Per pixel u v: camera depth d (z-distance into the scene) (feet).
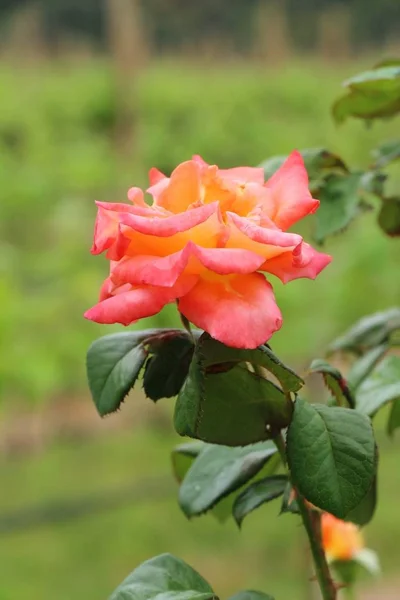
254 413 2.45
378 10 29.48
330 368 2.54
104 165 19.90
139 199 2.34
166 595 2.46
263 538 9.82
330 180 2.98
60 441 13.38
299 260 2.26
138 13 23.07
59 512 9.75
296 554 9.24
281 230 2.34
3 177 18.34
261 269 2.28
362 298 15.34
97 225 2.30
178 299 2.26
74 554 9.70
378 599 8.54
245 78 26.05
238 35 29.32
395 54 28.89
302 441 2.38
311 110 24.53
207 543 9.83
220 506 2.94
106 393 2.46
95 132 22.53
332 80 26.71
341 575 3.51
